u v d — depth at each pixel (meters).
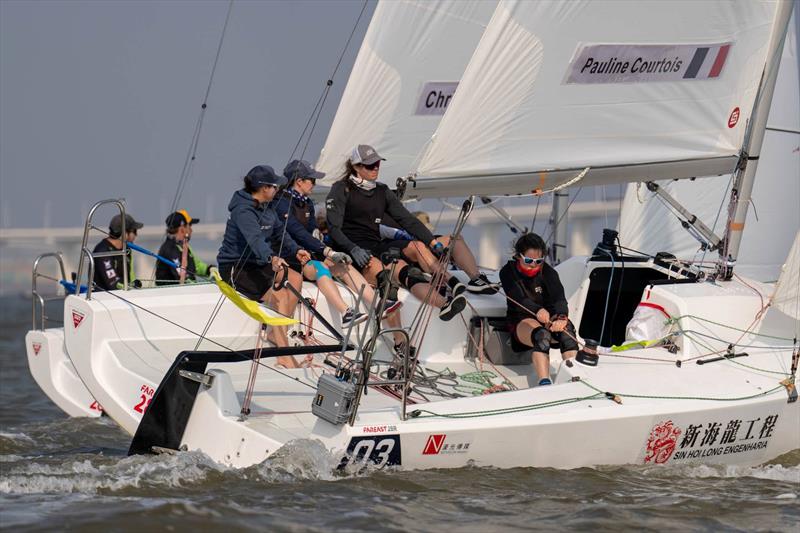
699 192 33.56
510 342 23.83
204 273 33.75
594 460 20.28
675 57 23.19
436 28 30.42
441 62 30.73
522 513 17.86
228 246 25.27
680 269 25.47
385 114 30.84
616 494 19.06
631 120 23.31
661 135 23.64
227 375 20.14
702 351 22.84
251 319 25.59
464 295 24.20
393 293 23.45
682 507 18.56
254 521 17.23
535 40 22.12
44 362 31.33
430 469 19.36
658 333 23.50
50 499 18.58
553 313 22.92
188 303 24.95
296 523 17.16
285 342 24.30
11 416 34.12
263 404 20.98
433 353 23.92
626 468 20.52
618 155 23.41
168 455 20.38
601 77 22.86
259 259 24.62
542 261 22.80
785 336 23.95
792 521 18.02
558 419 19.47
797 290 23.00
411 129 31.03
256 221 24.42
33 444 27.12
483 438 19.20
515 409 19.64
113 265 31.52
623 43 22.73
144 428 20.30
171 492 18.70
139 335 24.05
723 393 21.25
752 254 34.00
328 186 31.02
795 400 22.03
